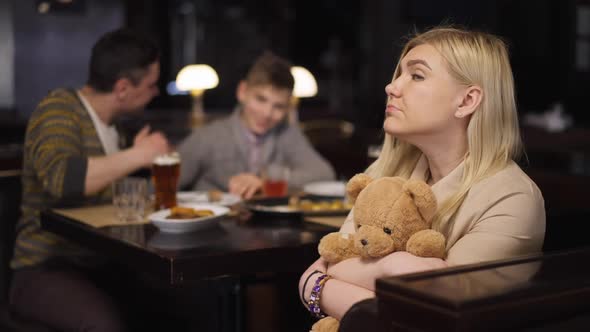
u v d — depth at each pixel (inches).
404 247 46.6
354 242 47.4
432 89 49.1
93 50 90.2
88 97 90.9
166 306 82.8
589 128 214.5
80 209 82.7
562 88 305.9
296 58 309.6
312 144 165.0
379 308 36.6
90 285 82.2
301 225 74.9
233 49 288.0
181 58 275.9
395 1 311.0
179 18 273.4
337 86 297.6
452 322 31.9
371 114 251.3
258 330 96.0
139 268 63.6
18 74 195.3
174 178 80.4
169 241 66.1
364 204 47.6
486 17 312.3
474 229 48.2
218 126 111.9
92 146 89.1
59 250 86.3
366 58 315.3
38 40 197.5
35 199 87.6
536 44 308.7
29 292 82.7
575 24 301.9
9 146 127.4
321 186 97.5
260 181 95.5
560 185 113.7
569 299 35.4
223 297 71.6
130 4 255.3
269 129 110.7
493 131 49.6
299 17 306.5
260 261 63.2
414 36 56.7
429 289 33.9
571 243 62.2
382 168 56.4
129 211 76.8
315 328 48.3
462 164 50.2
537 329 34.9
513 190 48.1
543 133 202.8
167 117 198.7
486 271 37.7
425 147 51.6
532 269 38.4
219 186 110.3
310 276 50.3
